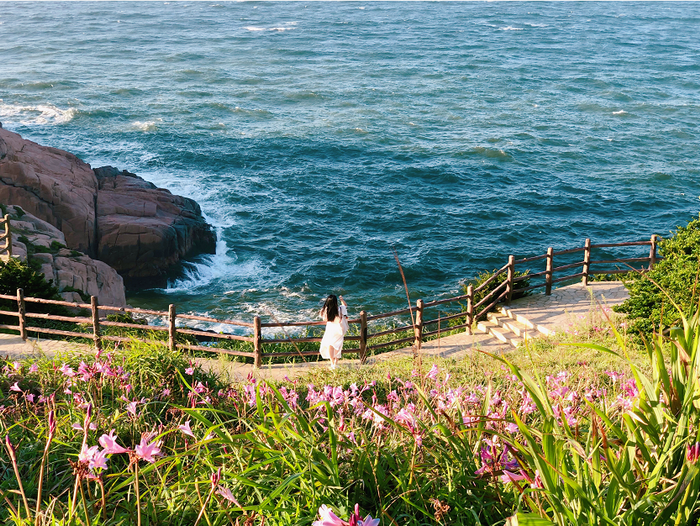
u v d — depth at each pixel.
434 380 4.68
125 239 27.03
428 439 3.49
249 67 87.50
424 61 93.25
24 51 98.12
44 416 4.88
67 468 3.94
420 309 11.41
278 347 11.90
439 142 51.09
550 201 38.75
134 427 4.75
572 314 12.85
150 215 29.67
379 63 91.31
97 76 77.94
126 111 59.69
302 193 39.56
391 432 3.87
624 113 61.91
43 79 74.19
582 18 162.62
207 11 174.50
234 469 3.45
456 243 32.62
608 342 10.23
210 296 26.61
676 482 2.27
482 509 2.93
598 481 2.39
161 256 27.50
